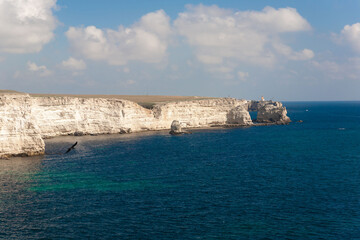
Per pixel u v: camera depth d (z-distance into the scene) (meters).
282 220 39.56
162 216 40.84
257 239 34.72
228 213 41.84
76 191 50.78
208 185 54.62
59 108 117.62
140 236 35.38
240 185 54.72
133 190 51.53
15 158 76.25
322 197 48.03
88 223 38.69
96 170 64.94
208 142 108.00
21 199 46.81
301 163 73.31
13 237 35.00
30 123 79.56
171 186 53.94
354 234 35.81
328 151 90.75
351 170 65.62
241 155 83.94
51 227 37.56
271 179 58.59
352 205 44.50
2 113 76.25
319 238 34.97
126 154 83.25
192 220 39.62
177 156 81.56
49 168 66.12
